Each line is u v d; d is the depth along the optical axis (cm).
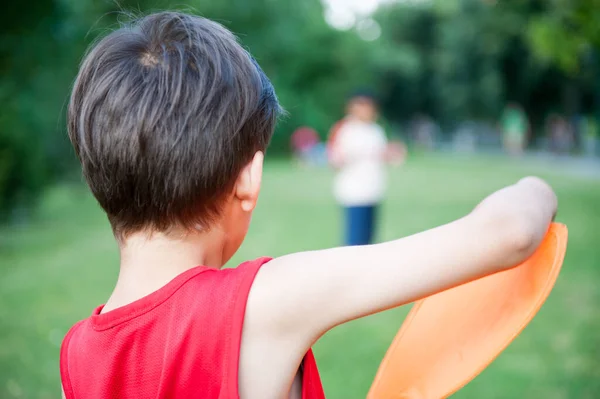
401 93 3834
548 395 286
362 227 536
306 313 73
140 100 76
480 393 289
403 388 86
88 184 82
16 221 890
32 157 898
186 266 79
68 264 604
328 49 2736
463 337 84
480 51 2869
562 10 755
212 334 73
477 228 72
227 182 78
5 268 590
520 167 1819
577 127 2345
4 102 854
